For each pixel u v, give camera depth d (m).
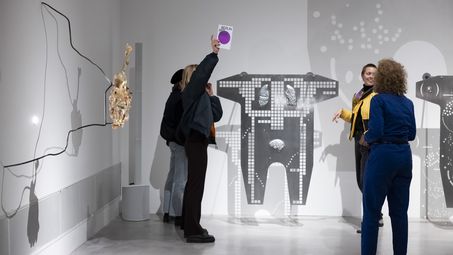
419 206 5.75
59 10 4.14
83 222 4.69
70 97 4.39
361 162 4.95
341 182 5.80
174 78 5.20
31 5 3.67
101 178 5.23
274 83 5.80
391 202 3.85
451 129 5.69
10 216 3.37
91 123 4.94
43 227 3.86
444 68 5.68
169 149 5.91
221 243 4.68
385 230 5.18
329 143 5.80
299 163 5.82
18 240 3.47
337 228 5.27
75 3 4.49
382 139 3.75
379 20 5.71
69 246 4.34
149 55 5.86
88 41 4.82
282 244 4.65
